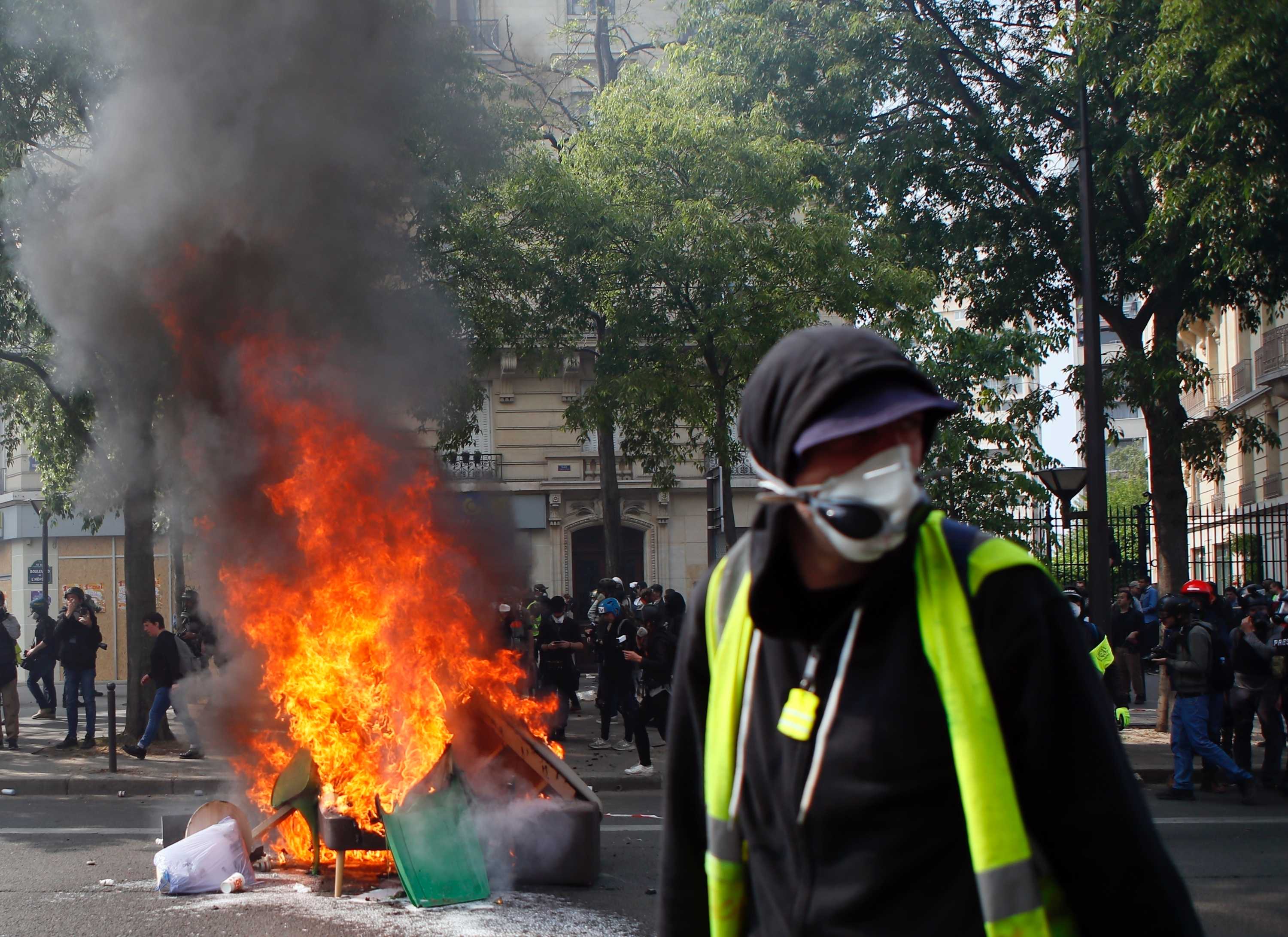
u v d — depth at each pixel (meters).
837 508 1.26
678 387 14.39
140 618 12.23
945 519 1.41
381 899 5.96
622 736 13.01
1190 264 15.54
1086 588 14.64
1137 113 14.84
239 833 6.43
